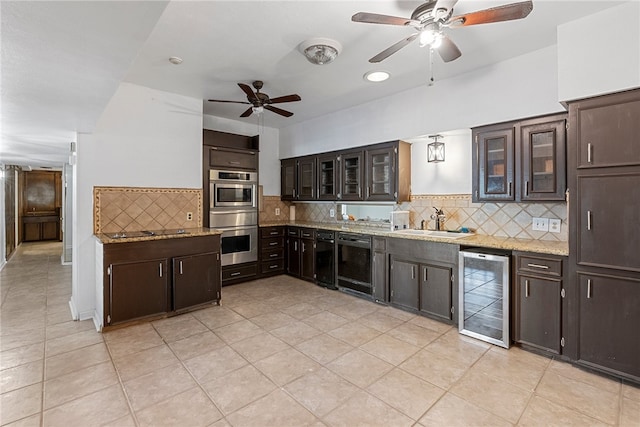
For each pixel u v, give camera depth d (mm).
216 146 4473
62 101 2391
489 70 3061
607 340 2246
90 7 1276
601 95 2205
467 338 2916
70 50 1634
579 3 2094
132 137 3619
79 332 3016
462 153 3678
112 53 1665
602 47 2178
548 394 2072
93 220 3412
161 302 3326
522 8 1708
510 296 2711
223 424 1798
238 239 4734
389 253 3723
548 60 2717
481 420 1831
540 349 2590
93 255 3408
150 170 3744
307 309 3662
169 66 3059
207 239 3672
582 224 2324
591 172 2271
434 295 3311
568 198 2391
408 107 3727
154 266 3279
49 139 3852
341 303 3875
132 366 2408
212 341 2834
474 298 2934
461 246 3113
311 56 2645
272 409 1925
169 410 1912
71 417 1848
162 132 3818
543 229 3080
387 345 2766
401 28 2381
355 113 4340
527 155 2854
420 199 4062
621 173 2158
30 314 3480
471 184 3578
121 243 3078
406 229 4039
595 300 2289
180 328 3113
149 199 3744
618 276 2193
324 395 2061
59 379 2230
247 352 2633
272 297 4109
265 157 5531
